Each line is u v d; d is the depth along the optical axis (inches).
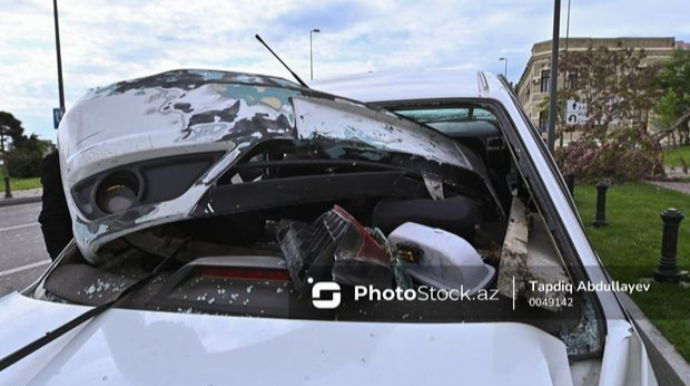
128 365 47.6
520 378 44.0
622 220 304.0
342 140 64.9
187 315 54.3
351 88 92.7
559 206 64.7
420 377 44.0
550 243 65.4
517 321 52.1
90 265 69.6
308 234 59.0
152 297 57.9
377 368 45.1
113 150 57.1
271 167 61.2
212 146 57.7
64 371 47.7
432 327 50.4
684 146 862.5
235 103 61.0
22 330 56.2
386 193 66.9
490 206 86.0
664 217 182.1
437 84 89.5
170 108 59.0
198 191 56.3
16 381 47.1
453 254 56.3
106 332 52.7
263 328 51.1
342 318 52.6
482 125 116.3
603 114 628.4
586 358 50.8
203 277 59.7
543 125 1128.8
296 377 44.5
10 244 303.6
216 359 47.3
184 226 66.4
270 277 58.2
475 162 88.3
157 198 56.7
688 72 1246.3
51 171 86.3
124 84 61.2
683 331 139.4
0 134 905.5
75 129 59.3
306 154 63.8
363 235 54.1
